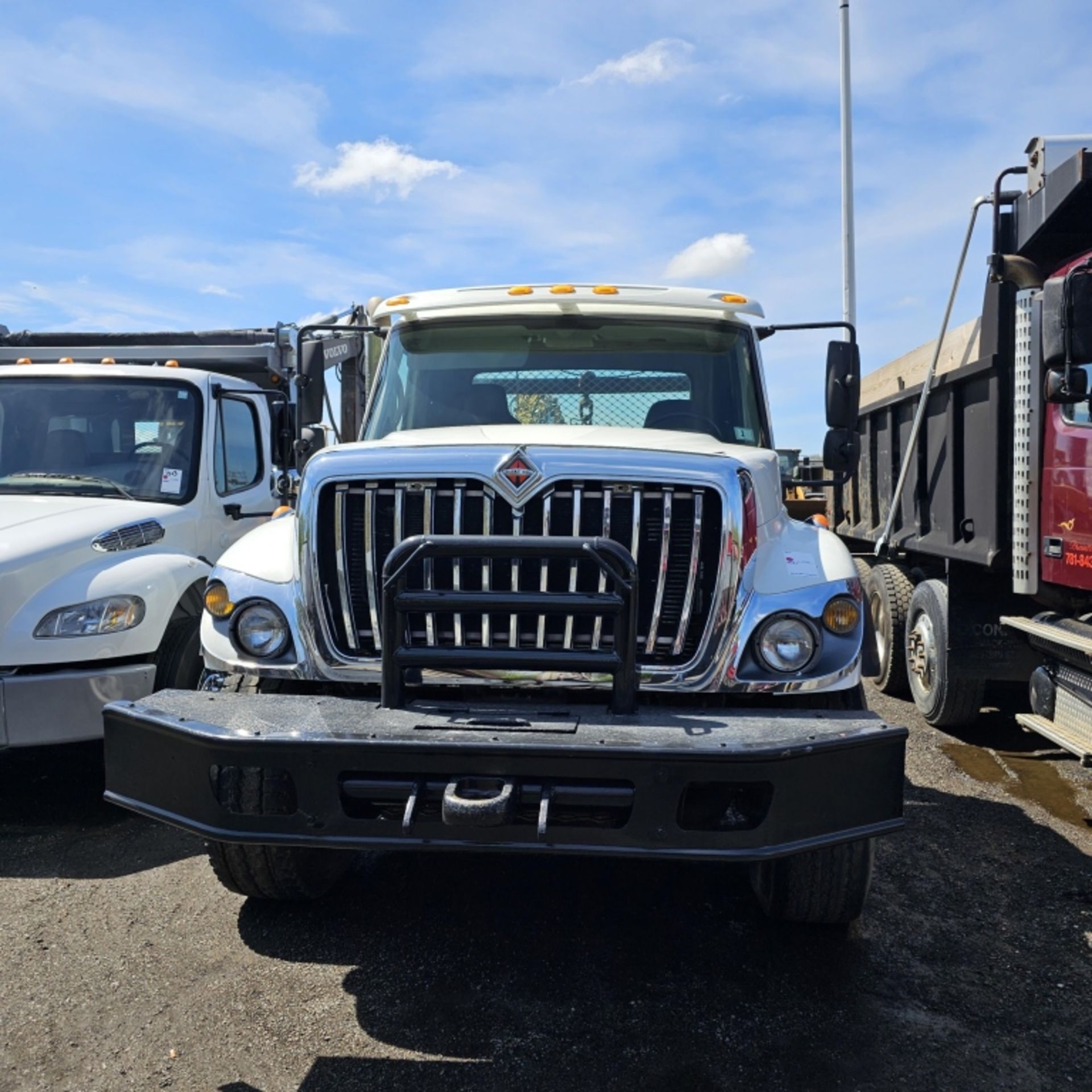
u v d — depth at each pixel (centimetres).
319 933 371
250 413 691
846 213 1276
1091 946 362
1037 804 515
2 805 509
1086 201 511
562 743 278
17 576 464
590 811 288
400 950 358
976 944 364
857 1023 312
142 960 349
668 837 279
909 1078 284
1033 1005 323
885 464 800
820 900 345
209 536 610
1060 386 465
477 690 325
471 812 271
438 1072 286
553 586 322
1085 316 445
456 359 474
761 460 358
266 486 693
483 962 350
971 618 612
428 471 324
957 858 443
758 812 290
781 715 304
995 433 562
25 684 458
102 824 482
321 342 502
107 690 475
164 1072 286
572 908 393
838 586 327
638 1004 322
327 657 331
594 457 323
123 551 520
